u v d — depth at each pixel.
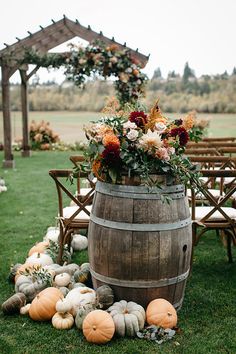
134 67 9.82
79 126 18.69
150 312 2.89
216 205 3.87
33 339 2.78
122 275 2.96
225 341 2.76
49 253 4.09
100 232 3.00
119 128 3.02
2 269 3.99
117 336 2.79
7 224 5.61
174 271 2.99
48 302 3.00
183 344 2.72
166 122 3.13
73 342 2.74
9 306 3.09
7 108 10.56
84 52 9.80
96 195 3.12
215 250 4.59
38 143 15.35
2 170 10.34
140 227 2.86
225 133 15.51
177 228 2.95
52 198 7.23
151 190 2.83
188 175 2.95
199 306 3.27
